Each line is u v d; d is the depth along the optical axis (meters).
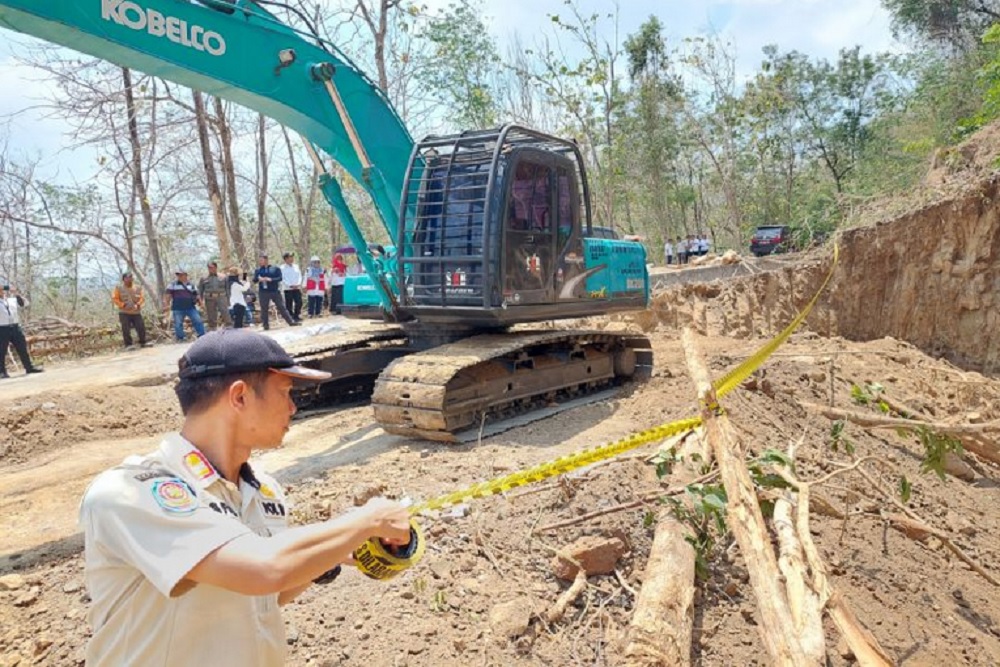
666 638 3.81
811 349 16.48
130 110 22.77
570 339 9.80
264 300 18.44
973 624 5.88
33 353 17.48
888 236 19.25
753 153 45.09
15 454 9.30
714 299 18.78
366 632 4.20
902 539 6.83
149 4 6.82
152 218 26.42
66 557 5.72
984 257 18.44
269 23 7.96
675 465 6.32
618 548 4.85
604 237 12.20
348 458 7.70
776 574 3.68
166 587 1.79
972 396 14.74
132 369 14.14
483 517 5.46
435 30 29.17
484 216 8.12
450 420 7.97
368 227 31.83
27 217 25.86
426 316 9.01
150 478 1.91
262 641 2.14
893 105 42.12
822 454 8.37
